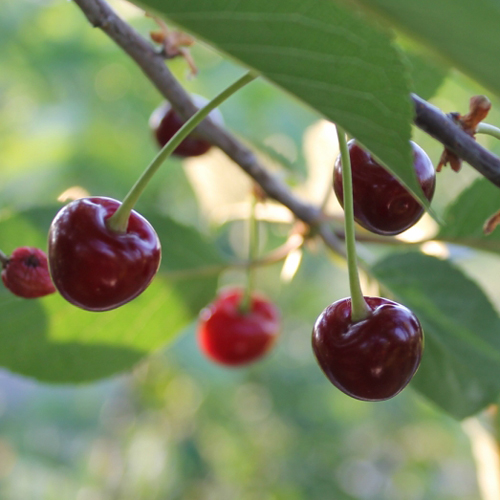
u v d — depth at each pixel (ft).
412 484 3.77
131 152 2.54
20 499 3.01
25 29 2.44
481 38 0.54
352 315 0.90
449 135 0.88
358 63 0.72
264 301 1.42
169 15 0.71
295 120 2.39
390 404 3.60
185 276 1.22
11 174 2.56
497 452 1.24
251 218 1.27
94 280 0.87
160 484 2.95
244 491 3.16
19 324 1.15
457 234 1.16
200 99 1.30
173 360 2.40
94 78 2.58
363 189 0.91
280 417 3.49
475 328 1.15
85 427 3.00
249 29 0.71
